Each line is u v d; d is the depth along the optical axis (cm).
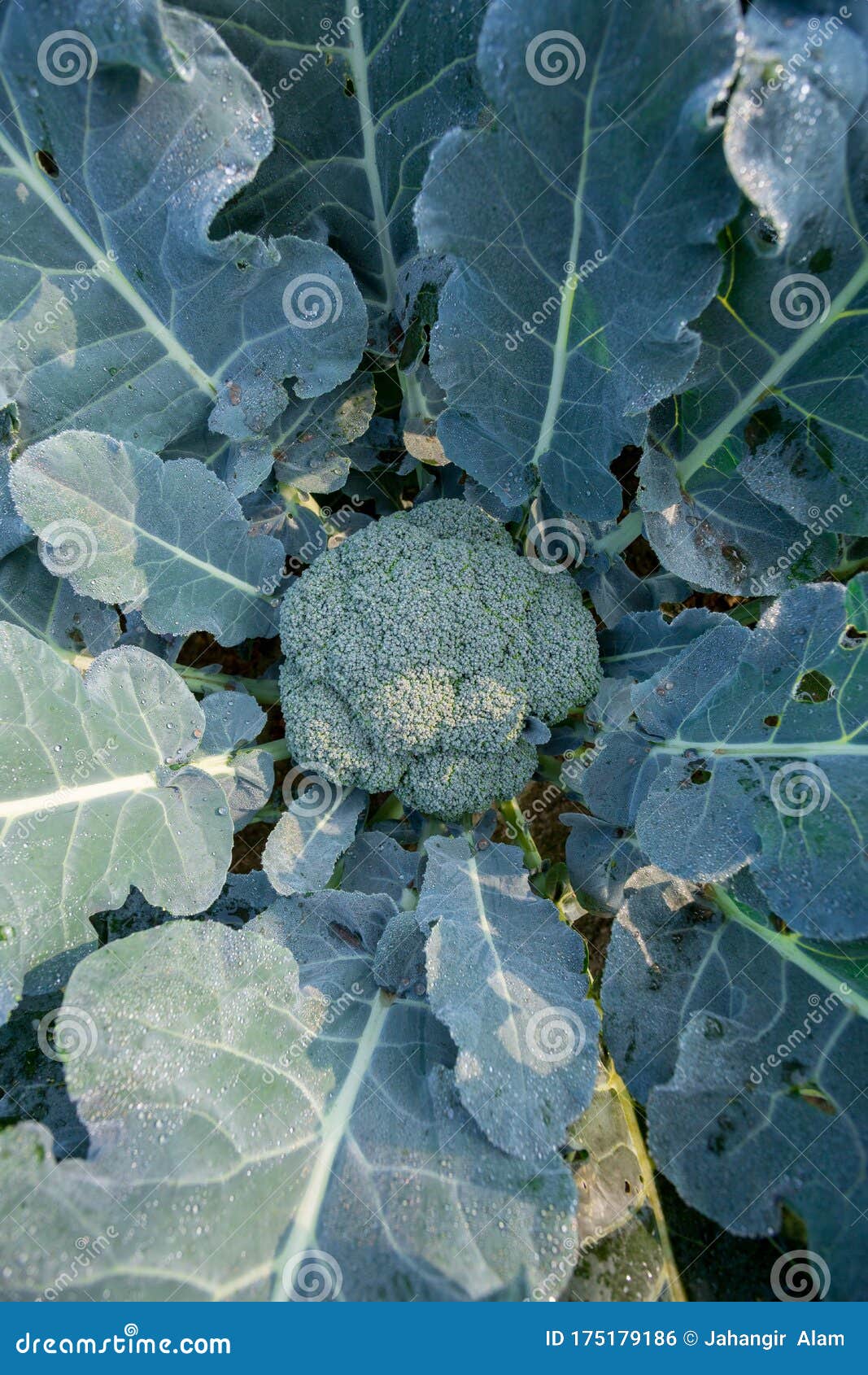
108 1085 29
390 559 40
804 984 34
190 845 36
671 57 26
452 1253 29
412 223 40
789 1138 31
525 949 36
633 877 37
